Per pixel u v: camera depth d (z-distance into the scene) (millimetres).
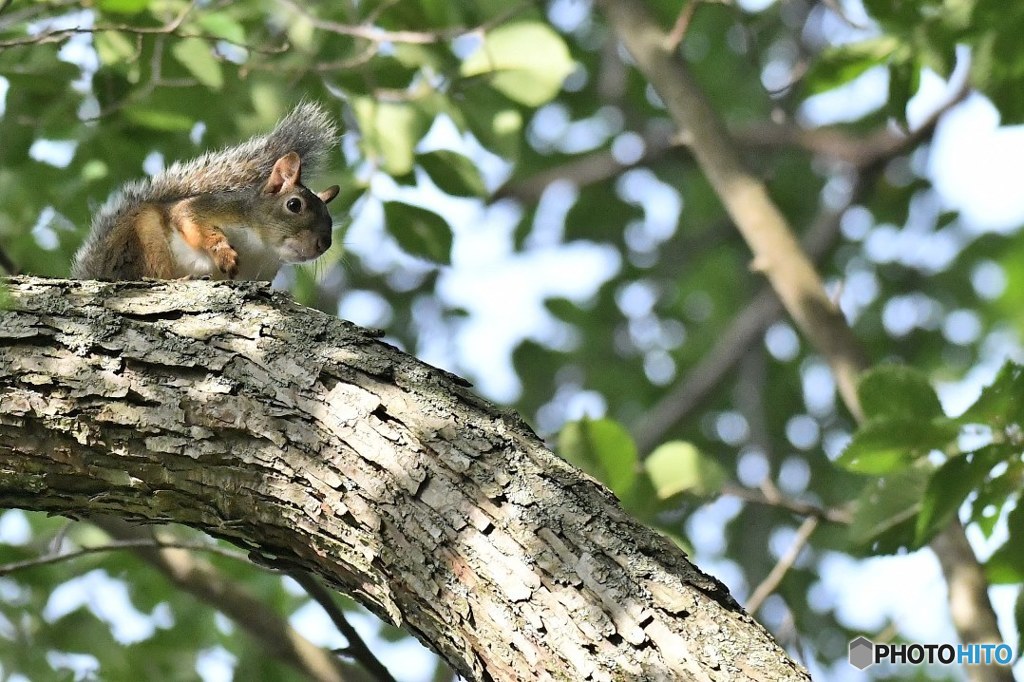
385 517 5438
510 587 5090
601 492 5457
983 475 7328
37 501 6219
